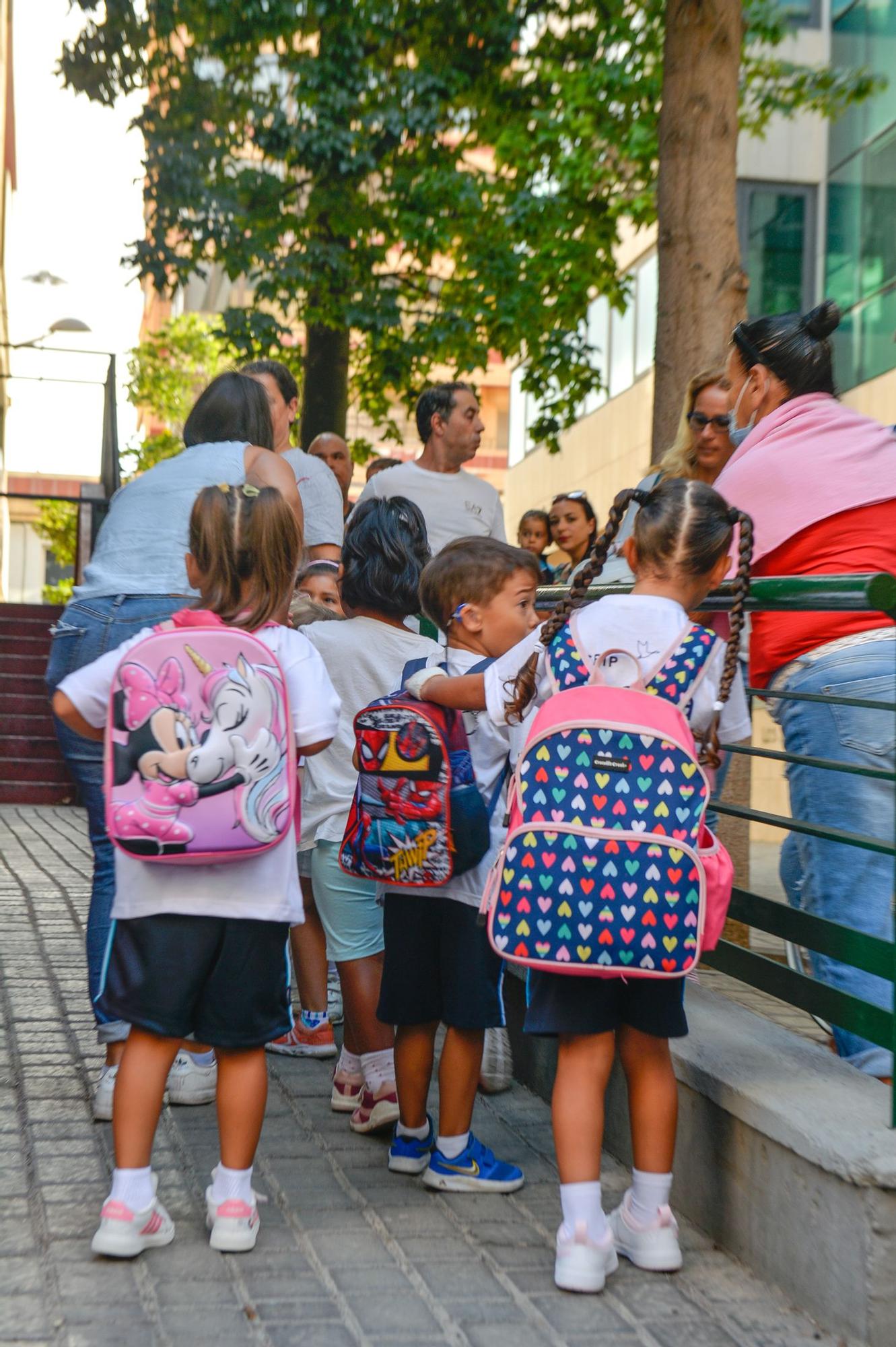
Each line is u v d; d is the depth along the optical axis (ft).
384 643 12.95
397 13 44.65
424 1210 10.54
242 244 44.60
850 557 10.99
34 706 38.34
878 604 8.94
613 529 10.10
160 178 44.37
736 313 21.71
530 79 48.26
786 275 59.11
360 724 10.97
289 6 42.57
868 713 10.67
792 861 12.61
